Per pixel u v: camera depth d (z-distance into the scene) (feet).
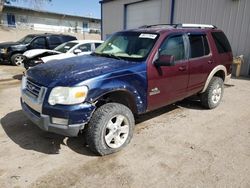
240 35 33.91
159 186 9.09
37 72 11.53
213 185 9.15
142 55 12.74
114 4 56.03
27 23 127.34
